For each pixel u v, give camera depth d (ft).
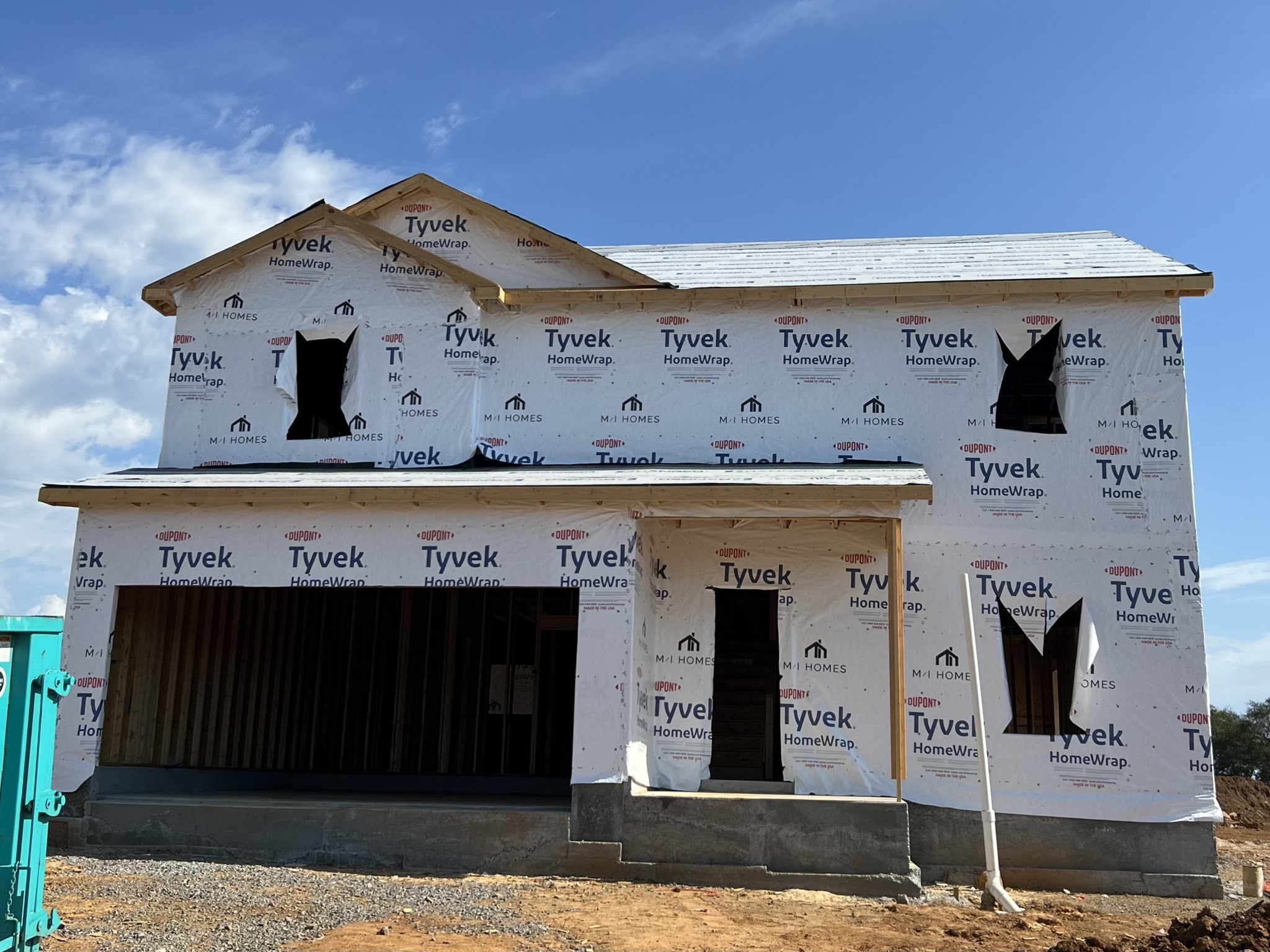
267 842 39.24
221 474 45.42
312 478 43.55
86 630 41.86
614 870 37.19
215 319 49.29
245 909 29.40
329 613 61.11
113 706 45.47
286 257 49.39
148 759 47.50
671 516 40.04
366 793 54.29
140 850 39.68
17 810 19.90
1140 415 43.27
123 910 28.78
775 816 37.17
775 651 49.01
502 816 38.24
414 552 41.27
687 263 51.90
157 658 48.75
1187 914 35.37
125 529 42.68
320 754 59.11
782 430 45.73
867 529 42.96
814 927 30.53
